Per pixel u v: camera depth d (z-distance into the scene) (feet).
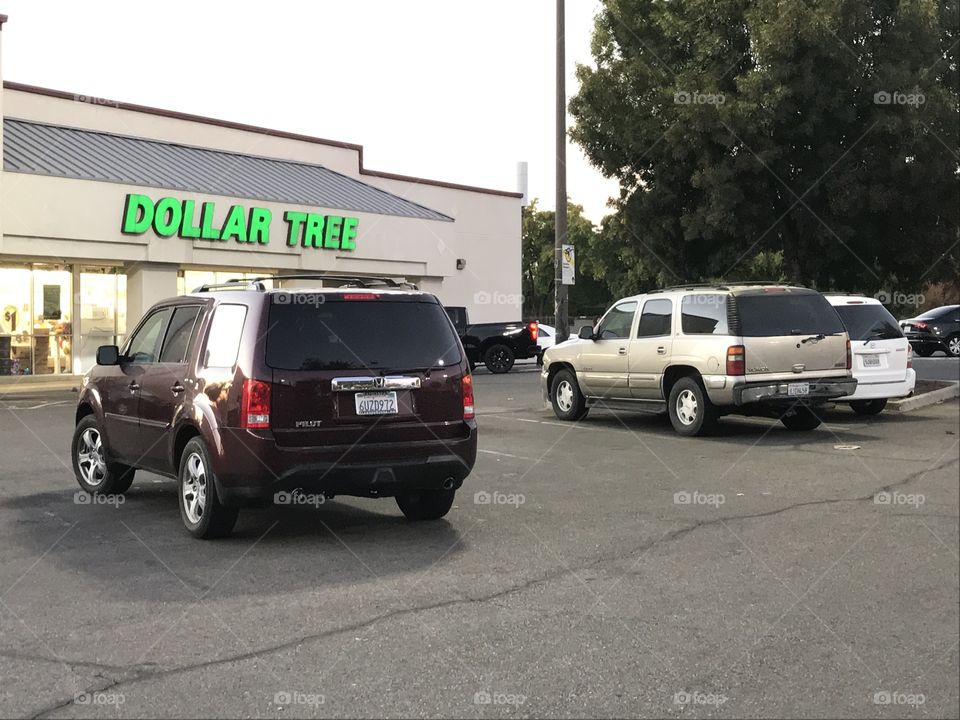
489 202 131.64
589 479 33.50
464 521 26.78
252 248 91.04
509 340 96.27
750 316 43.19
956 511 27.63
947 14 60.90
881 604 19.01
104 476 30.48
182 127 102.99
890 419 50.24
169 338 27.61
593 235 197.06
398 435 24.59
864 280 68.03
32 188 76.38
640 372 47.52
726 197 61.46
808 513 27.48
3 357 83.76
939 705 14.25
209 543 24.14
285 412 23.54
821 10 56.80
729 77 62.80
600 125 67.82
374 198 108.68
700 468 35.55
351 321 24.67
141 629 17.38
